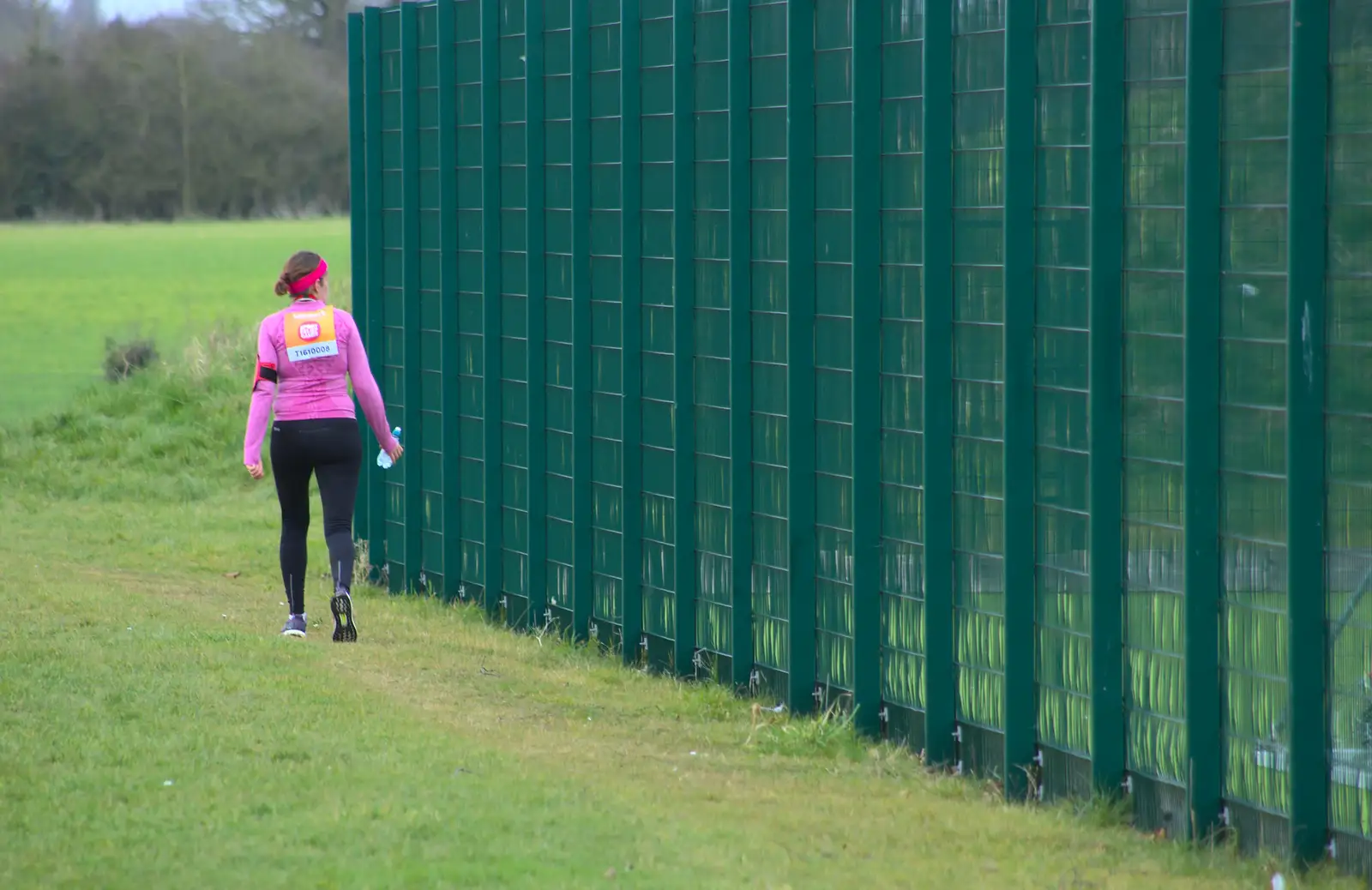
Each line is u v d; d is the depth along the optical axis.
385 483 43.59
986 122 24.61
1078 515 23.39
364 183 43.72
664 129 32.62
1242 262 20.53
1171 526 21.84
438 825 19.34
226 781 20.98
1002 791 24.59
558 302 36.22
